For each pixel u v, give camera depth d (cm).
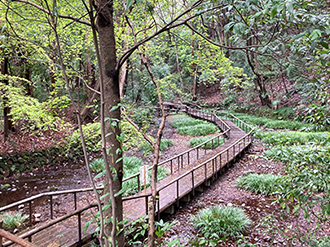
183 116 1983
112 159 179
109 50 195
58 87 478
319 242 277
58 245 365
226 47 168
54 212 609
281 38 164
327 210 182
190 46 420
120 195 194
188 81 2353
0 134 1030
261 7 129
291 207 547
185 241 441
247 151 1071
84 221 459
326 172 201
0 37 143
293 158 240
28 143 1002
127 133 523
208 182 724
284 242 405
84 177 888
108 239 123
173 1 306
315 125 237
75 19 162
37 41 450
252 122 1628
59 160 1043
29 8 316
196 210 583
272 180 669
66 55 588
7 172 866
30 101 568
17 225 525
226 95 2131
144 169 471
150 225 140
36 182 837
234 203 617
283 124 1438
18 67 877
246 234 465
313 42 121
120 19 410
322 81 185
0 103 640
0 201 688
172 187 643
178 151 1227
